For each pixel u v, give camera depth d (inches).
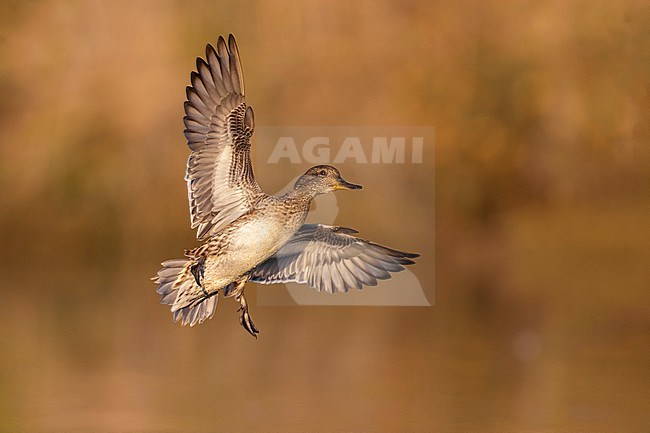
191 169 433.4
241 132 436.1
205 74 430.0
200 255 439.8
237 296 457.7
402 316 798.5
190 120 430.6
